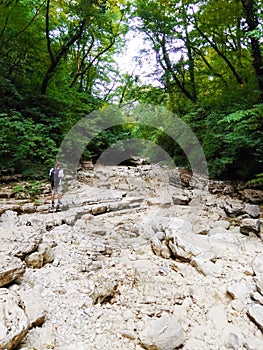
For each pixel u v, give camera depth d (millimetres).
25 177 8234
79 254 4082
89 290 3211
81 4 11016
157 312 2904
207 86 12883
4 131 8227
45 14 11719
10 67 10797
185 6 12219
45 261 3633
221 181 9617
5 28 10453
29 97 10828
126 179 10719
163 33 13180
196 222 6090
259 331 2658
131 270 3834
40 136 9180
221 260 4113
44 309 2713
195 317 2887
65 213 5867
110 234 5254
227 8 10016
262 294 3100
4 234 3734
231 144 9266
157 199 8445
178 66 13656
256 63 8430
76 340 2461
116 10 13969
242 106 8867
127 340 2521
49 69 11562
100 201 7617
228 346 2475
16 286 2971
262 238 5070
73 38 11961
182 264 4035
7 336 2068
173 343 2428
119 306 3037
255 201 7211
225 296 3219
